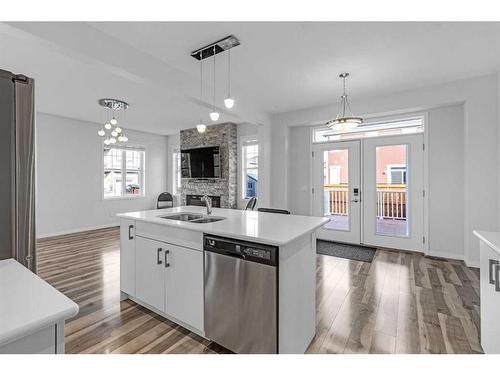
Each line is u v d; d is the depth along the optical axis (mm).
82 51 2205
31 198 1128
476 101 3373
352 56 2834
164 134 7594
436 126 3887
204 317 1833
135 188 7121
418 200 4062
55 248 4320
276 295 1491
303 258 1789
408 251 4145
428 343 1850
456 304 2420
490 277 1495
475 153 3385
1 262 1032
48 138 5215
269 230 1754
